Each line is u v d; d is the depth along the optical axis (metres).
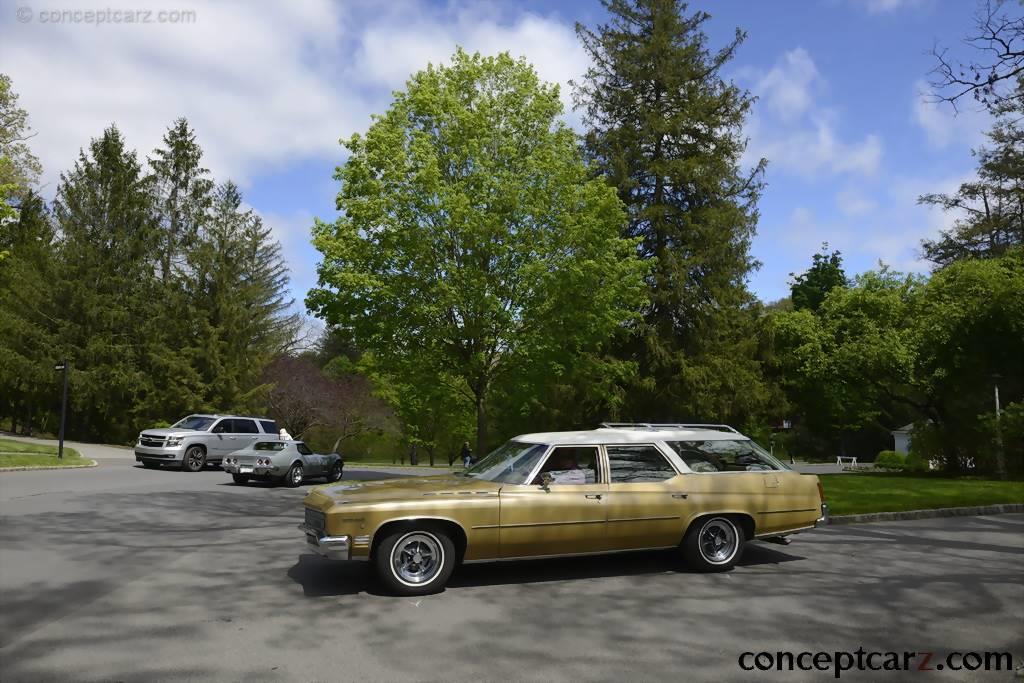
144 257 43.69
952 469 28.02
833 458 67.88
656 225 31.25
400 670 5.12
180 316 43.78
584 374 26.39
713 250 30.94
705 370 30.05
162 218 47.22
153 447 25.23
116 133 44.16
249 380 45.41
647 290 30.06
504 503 7.73
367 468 38.41
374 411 49.31
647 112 32.03
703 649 5.64
